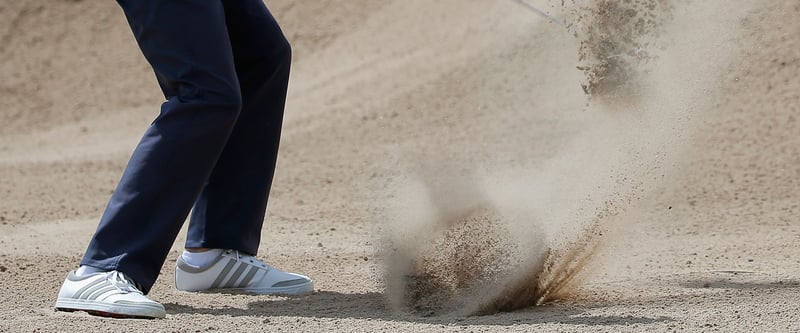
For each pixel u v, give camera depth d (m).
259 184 21.95
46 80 71.19
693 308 19.38
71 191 45.09
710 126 45.12
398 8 72.00
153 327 17.73
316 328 17.67
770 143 44.25
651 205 33.75
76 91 69.44
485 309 19.28
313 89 63.09
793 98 48.12
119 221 18.84
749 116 46.81
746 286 21.89
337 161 48.97
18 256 27.48
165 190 18.81
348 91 61.16
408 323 18.09
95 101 68.00
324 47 69.50
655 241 28.94
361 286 22.80
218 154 19.11
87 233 33.56
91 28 78.12
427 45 65.44
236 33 21.11
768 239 29.67
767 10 53.34
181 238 31.58
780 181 39.78
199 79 18.56
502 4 65.62
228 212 21.81
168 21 18.42
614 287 21.95
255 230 22.16
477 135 49.66
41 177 49.28
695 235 30.41
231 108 18.80
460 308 19.33
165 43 18.56
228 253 21.88
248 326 17.89
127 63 73.31
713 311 18.98
